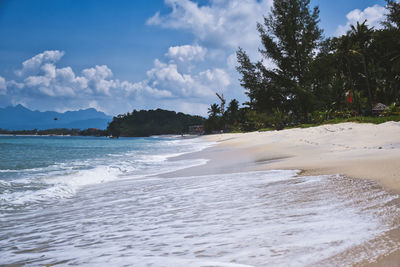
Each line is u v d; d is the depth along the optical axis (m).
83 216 4.07
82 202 5.28
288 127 41.62
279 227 2.51
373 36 44.16
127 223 3.37
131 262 1.98
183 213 3.56
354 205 3.06
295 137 18.94
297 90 40.78
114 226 3.29
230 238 2.34
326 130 18.81
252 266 1.72
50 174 9.20
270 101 44.28
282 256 1.85
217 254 1.99
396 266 1.56
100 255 2.25
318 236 2.17
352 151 8.95
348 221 2.49
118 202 4.92
